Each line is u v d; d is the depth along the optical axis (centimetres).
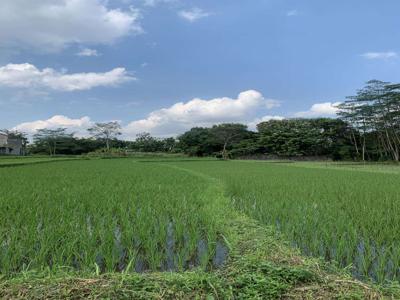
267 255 517
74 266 555
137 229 717
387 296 409
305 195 1228
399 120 5759
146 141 9869
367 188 1453
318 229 712
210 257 593
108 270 537
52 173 2280
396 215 842
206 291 421
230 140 8206
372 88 5869
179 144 8862
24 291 407
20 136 9325
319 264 491
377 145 6419
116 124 9269
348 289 419
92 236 643
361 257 574
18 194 1191
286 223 768
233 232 666
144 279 432
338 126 6794
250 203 1071
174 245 661
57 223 754
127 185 1563
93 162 4509
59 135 9069
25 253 577
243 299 412
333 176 2188
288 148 7256
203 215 848
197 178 1989
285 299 411
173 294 411
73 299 398
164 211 919
